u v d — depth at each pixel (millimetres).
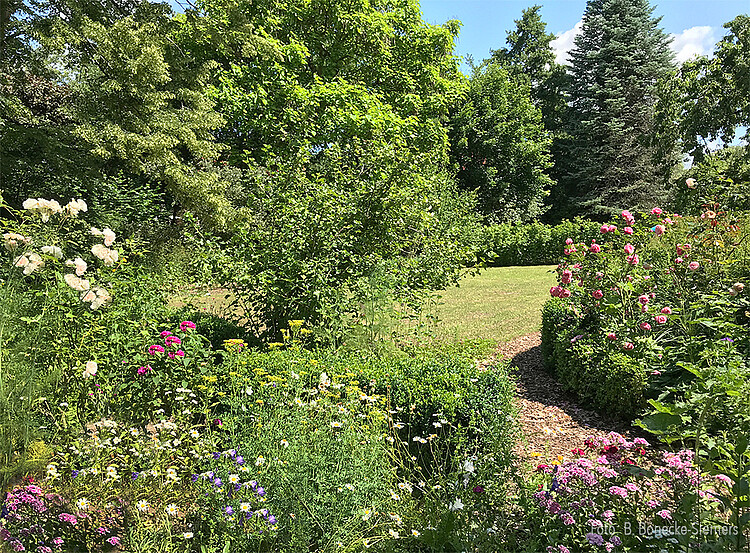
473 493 2797
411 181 6586
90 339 3576
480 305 11586
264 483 2617
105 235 3824
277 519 2480
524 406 5324
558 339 5883
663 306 5098
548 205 33312
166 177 12133
